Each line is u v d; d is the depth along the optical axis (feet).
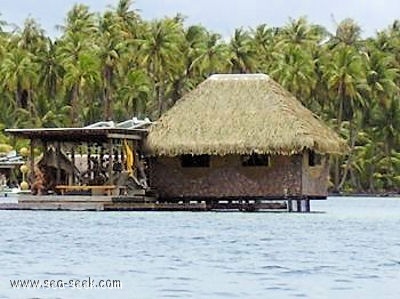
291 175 429.79
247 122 427.33
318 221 372.38
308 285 192.85
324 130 447.01
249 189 433.89
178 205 436.35
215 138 426.92
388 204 590.55
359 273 211.41
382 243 279.49
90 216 391.45
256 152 420.77
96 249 259.60
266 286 191.52
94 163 452.76
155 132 437.58
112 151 428.97
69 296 177.58
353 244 276.21
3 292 181.98
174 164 441.68
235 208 446.19
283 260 235.61
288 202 451.12
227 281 197.67
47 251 253.24
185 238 293.43
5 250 255.70
